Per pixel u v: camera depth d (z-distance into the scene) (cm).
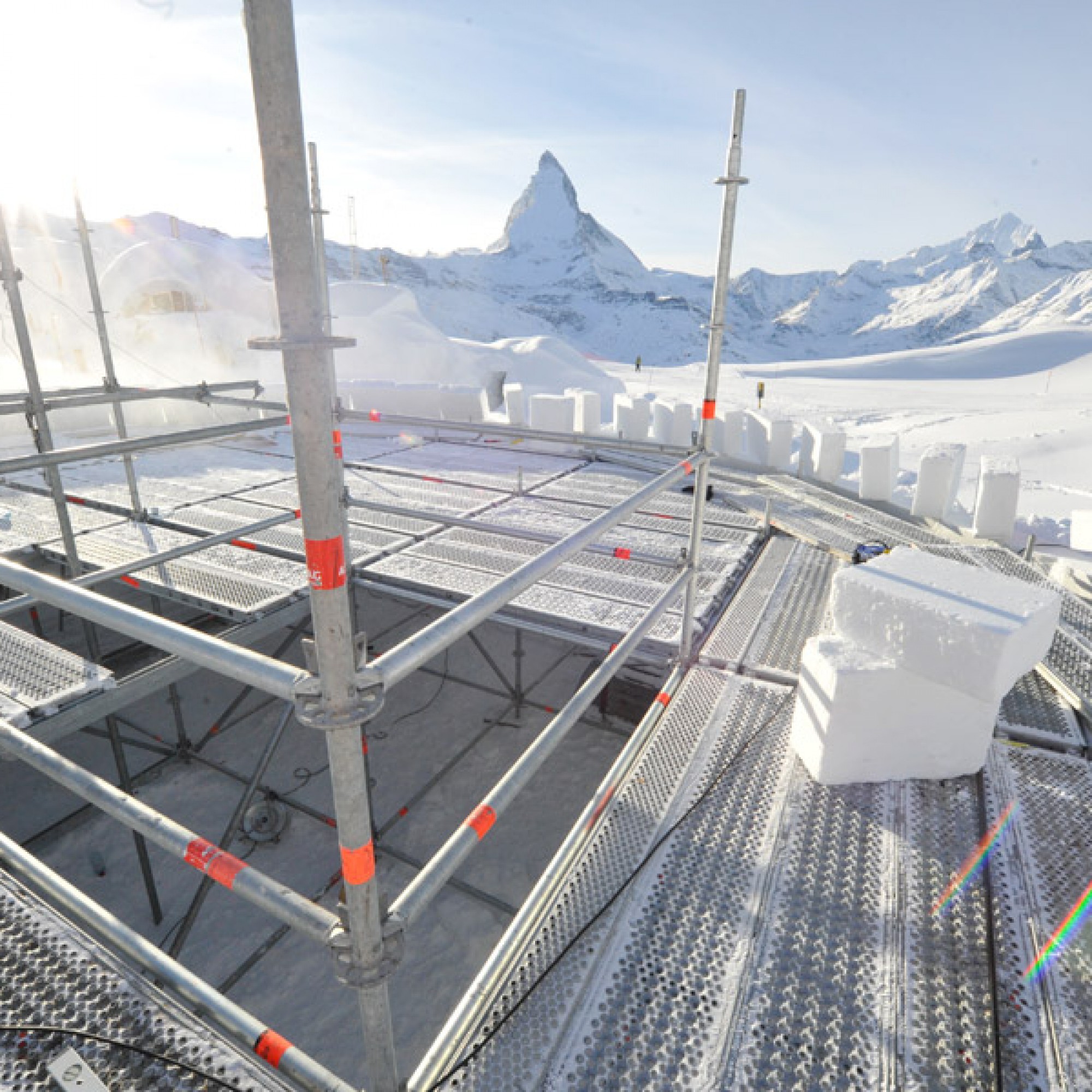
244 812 382
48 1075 136
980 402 3603
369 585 466
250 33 76
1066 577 477
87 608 123
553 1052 153
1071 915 187
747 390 4394
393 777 541
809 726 247
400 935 120
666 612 398
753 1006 164
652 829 222
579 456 864
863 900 194
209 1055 140
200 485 698
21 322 359
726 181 245
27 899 181
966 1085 146
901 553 271
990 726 240
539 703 636
